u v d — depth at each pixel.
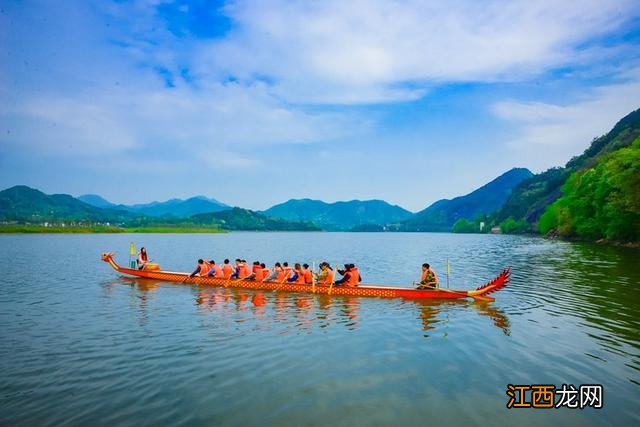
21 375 10.73
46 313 17.77
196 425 8.18
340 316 17.25
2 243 79.00
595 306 18.50
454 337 14.05
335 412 8.68
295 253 67.06
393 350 12.68
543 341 13.41
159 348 12.87
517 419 8.41
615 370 10.86
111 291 23.25
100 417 8.53
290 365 11.39
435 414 8.60
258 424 8.19
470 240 119.94
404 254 62.56
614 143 127.38
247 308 18.83
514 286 24.53
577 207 69.62
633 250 49.56
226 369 11.10
